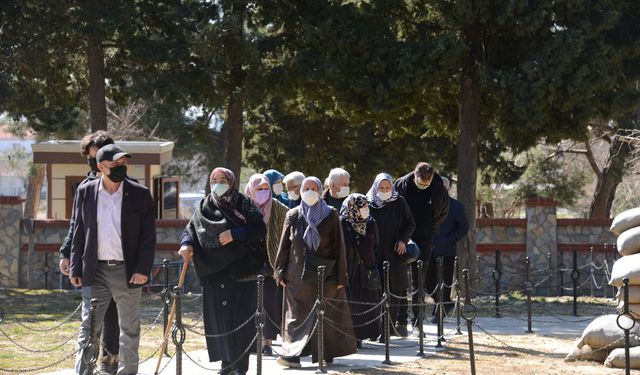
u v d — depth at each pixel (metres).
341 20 21.58
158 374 9.84
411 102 21.67
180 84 22.31
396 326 13.26
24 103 23.70
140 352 11.98
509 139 21.53
